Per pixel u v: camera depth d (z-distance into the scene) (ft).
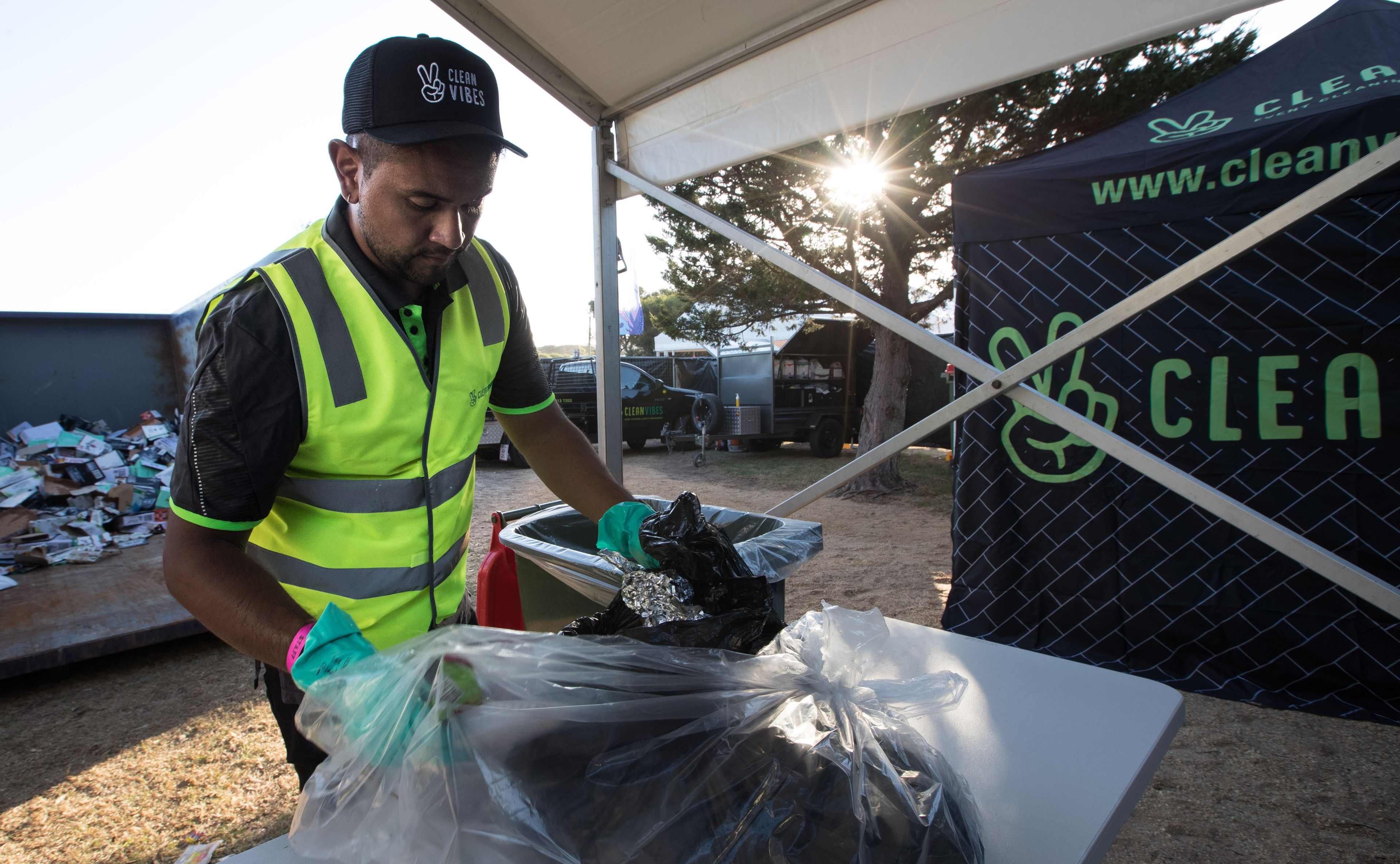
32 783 7.86
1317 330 8.50
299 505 3.24
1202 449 9.20
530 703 1.92
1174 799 6.94
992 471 10.50
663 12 7.29
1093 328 5.58
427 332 3.35
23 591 12.09
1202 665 9.33
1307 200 4.65
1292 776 7.21
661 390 36.06
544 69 8.27
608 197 9.50
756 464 33.14
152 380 22.41
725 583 2.83
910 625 3.69
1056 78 17.72
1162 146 9.12
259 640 2.48
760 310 26.11
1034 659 3.29
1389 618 8.30
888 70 6.87
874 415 24.48
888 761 2.02
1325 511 8.60
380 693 1.92
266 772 7.98
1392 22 10.21
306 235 3.33
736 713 2.04
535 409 4.19
